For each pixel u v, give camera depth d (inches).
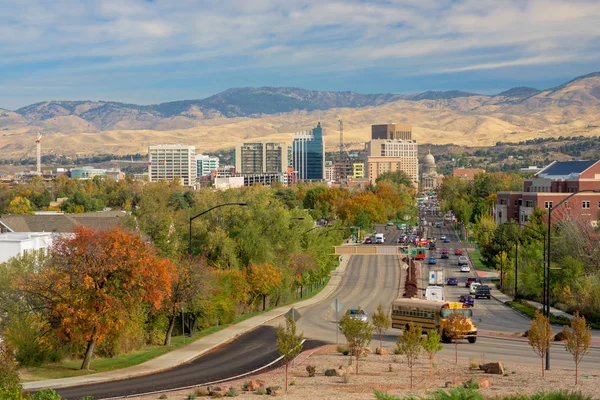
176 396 1695.4
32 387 1871.3
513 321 3294.8
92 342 2182.6
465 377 1856.5
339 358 2241.6
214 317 3137.3
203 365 2206.0
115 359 2338.8
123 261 2202.3
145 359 2294.5
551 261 4168.3
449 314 2536.9
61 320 2192.4
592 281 3678.6
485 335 2770.7
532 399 1432.1
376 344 2591.0
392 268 5969.5
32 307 2442.2
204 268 2787.9
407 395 1530.5
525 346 2498.8
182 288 2620.6
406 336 1812.3
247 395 1664.6
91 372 2095.2
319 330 2982.3
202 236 3499.0
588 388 1659.7
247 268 3511.3
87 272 2164.1
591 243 4205.2
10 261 2800.2
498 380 1813.5
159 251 3038.9
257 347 2534.5
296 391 1684.3
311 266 4151.1
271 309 3759.8
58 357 2340.1
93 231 2289.6
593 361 2187.5
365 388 1705.2
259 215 3853.3
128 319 2314.2
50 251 2474.2
